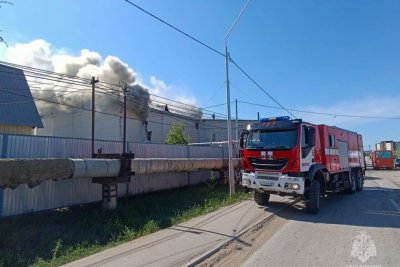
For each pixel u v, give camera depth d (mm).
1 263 7086
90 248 8336
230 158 17234
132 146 16984
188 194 17688
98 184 14242
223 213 12297
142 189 17312
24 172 9359
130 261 6926
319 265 6461
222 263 6824
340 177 16750
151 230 9750
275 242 8297
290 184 11836
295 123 12180
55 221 10750
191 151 21812
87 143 14250
